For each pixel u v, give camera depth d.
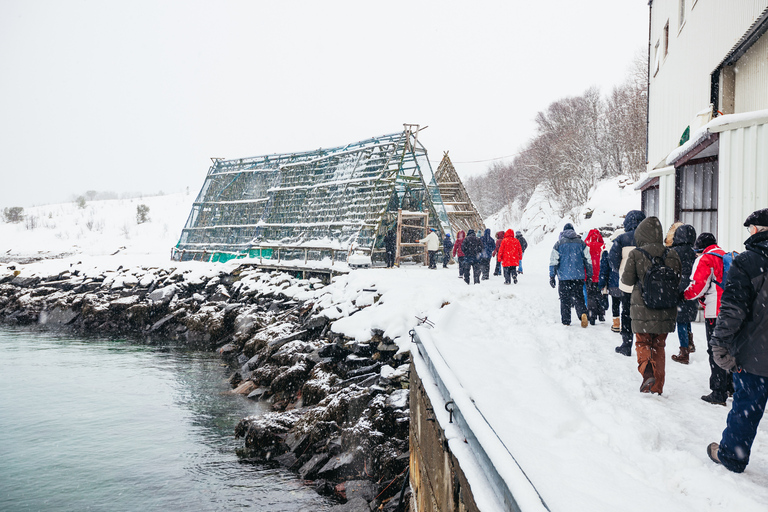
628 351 7.87
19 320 27.56
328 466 9.68
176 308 25.42
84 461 10.92
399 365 12.03
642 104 44.28
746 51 12.20
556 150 55.09
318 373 13.46
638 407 5.54
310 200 28.98
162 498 9.34
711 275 5.92
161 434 12.27
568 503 3.26
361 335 13.45
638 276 5.91
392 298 14.47
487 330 9.77
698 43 14.84
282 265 26.09
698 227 11.55
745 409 3.87
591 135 53.06
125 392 15.48
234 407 14.03
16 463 10.91
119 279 28.48
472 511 3.43
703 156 11.02
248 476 10.05
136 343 22.56
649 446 4.45
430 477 5.45
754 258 3.79
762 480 3.80
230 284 26.58
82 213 86.75
